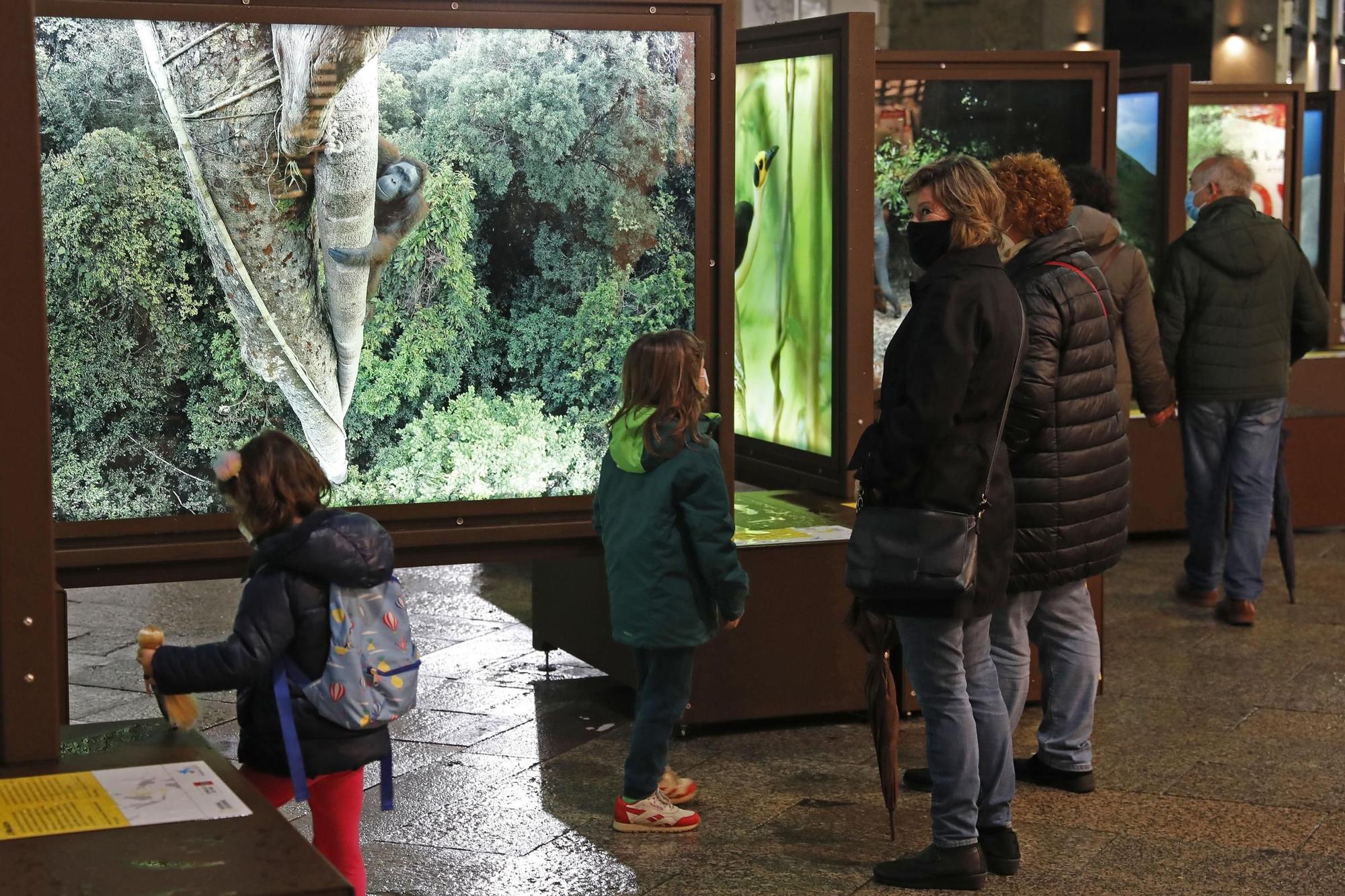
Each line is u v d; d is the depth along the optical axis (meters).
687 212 4.75
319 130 4.39
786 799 4.51
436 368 4.62
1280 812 4.35
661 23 4.62
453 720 5.31
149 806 2.18
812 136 5.68
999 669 4.19
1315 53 16.83
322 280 4.47
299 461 3.05
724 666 5.06
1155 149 8.31
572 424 4.76
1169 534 8.53
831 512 5.56
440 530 4.67
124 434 4.37
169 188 4.30
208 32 4.25
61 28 4.16
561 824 4.30
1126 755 4.87
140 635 2.95
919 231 3.67
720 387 4.83
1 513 2.32
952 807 3.77
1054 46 15.37
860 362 5.55
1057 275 4.04
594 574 5.56
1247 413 6.53
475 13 4.45
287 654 3.02
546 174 4.62
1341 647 6.18
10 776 2.31
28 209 2.26
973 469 3.60
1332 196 10.37
